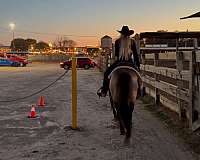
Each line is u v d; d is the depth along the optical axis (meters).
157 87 12.32
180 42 25.91
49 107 12.94
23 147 7.26
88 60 48.59
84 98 15.69
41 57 89.75
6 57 56.06
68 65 47.03
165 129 8.80
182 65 9.13
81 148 7.14
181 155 6.55
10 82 24.58
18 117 10.82
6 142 7.69
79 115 11.12
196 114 8.20
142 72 16.17
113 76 7.08
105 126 9.31
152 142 7.54
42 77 29.88
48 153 6.80
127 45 7.53
